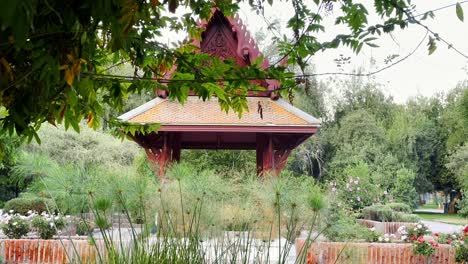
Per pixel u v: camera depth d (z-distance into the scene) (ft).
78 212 8.07
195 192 8.57
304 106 83.71
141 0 4.53
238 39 29.48
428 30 6.72
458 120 89.35
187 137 37.42
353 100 92.58
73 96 5.21
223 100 8.46
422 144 105.09
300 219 8.19
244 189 8.98
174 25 8.24
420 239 21.75
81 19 3.62
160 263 7.77
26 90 4.27
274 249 11.49
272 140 31.83
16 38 2.31
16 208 30.99
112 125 10.64
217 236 8.66
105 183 7.99
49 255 19.45
